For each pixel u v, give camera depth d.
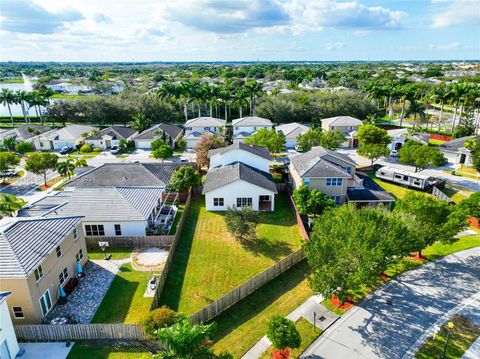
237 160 51.00
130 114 98.38
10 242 24.22
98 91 169.88
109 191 38.41
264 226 39.78
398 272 30.61
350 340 23.00
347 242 24.34
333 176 42.62
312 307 26.36
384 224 25.84
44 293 25.14
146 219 35.75
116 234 36.44
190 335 17.06
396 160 67.00
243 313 25.72
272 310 26.06
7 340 20.94
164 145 65.38
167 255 33.59
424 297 27.25
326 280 23.59
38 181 55.62
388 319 24.92
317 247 25.36
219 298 25.20
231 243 36.09
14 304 23.47
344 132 81.19
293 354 21.91
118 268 31.42
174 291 28.39
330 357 21.67
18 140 77.62
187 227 39.44
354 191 45.53
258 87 101.00
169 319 21.77
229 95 98.12
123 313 25.75
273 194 43.31
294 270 31.06
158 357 16.62
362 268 22.89
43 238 26.20
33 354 21.69
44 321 24.89
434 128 95.00
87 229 36.12
